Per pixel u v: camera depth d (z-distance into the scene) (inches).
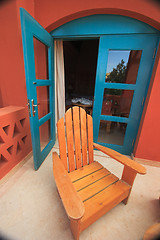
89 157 51.1
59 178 31.4
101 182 41.0
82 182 40.8
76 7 56.7
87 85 191.5
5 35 54.9
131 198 49.4
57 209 43.4
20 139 62.7
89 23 62.0
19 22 53.4
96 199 34.6
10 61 58.7
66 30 65.4
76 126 46.1
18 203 44.8
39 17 61.7
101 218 41.1
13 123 56.1
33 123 54.1
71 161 46.0
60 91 93.4
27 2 55.8
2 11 51.4
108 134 84.6
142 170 35.2
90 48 175.2
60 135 41.5
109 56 67.2
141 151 71.7
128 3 52.8
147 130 66.9
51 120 80.0
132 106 72.3
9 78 61.7
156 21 53.3
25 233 36.2
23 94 63.7
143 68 65.1
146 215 43.0
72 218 21.5
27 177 57.1
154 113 63.4
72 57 175.2
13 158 58.3
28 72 47.1
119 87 70.4
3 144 51.4
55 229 37.5
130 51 64.3
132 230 38.2
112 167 68.5
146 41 60.8
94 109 78.1
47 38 61.4
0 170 50.7
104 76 70.6
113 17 59.1
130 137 78.4
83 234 36.4
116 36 62.6
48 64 70.0
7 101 66.3
